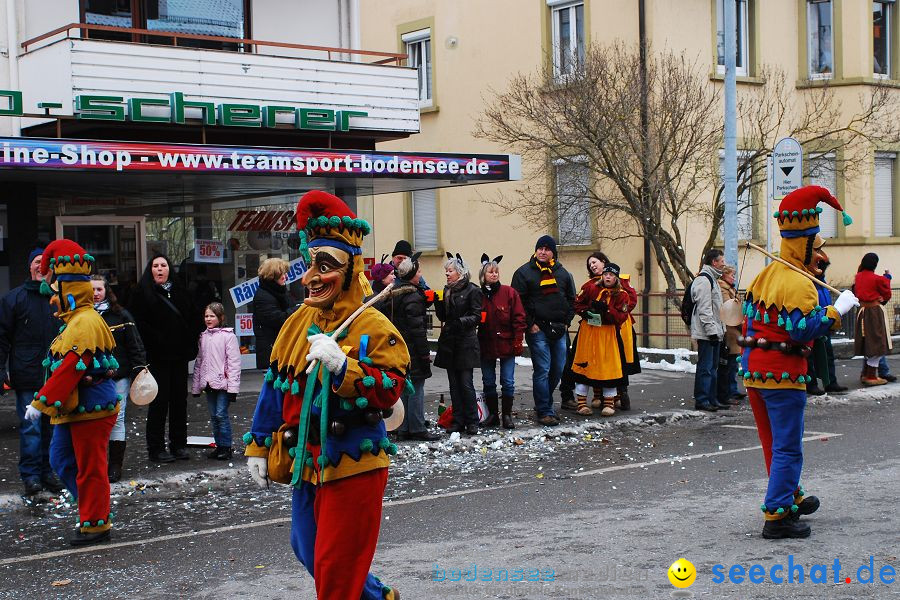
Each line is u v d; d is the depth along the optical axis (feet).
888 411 42.06
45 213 50.26
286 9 56.54
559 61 66.33
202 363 32.63
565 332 38.91
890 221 73.61
